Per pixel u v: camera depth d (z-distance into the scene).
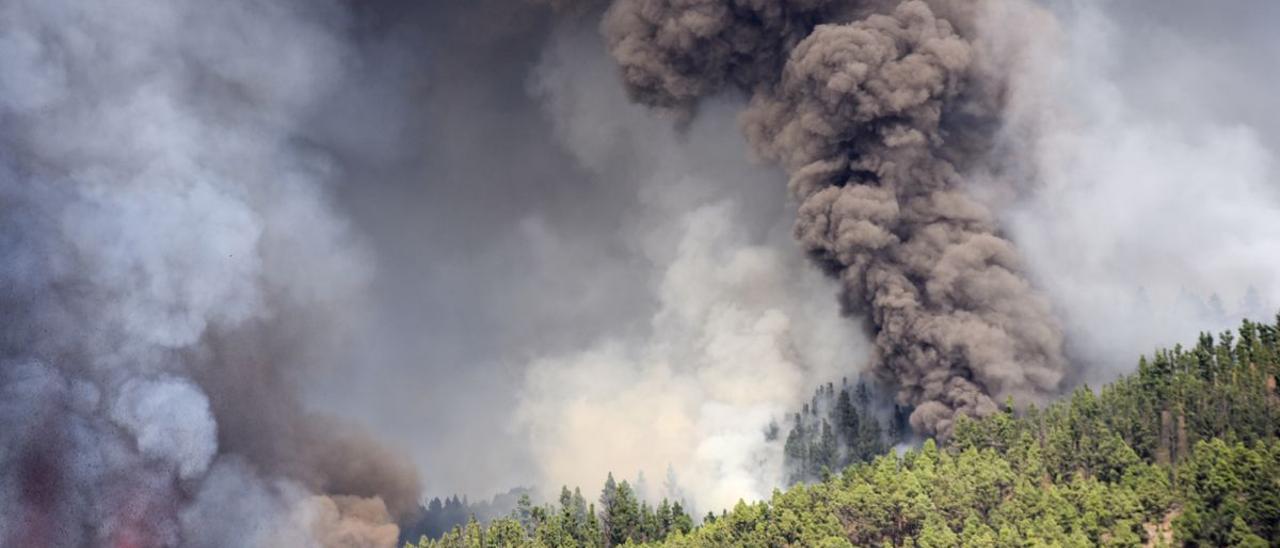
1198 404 161.62
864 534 156.62
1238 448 147.00
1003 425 170.75
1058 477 158.12
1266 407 158.38
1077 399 171.12
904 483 157.12
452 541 179.38
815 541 154.88
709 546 160.50
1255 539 138.88
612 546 172.25
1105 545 145.75
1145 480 152.75
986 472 156.75
